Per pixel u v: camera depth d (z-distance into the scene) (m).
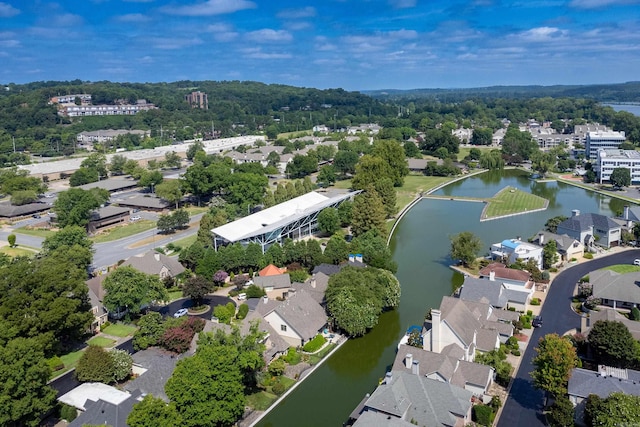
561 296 122.06
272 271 133.38
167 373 84.31
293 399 86.56
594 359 89.31
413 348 86.12
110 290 110.69
